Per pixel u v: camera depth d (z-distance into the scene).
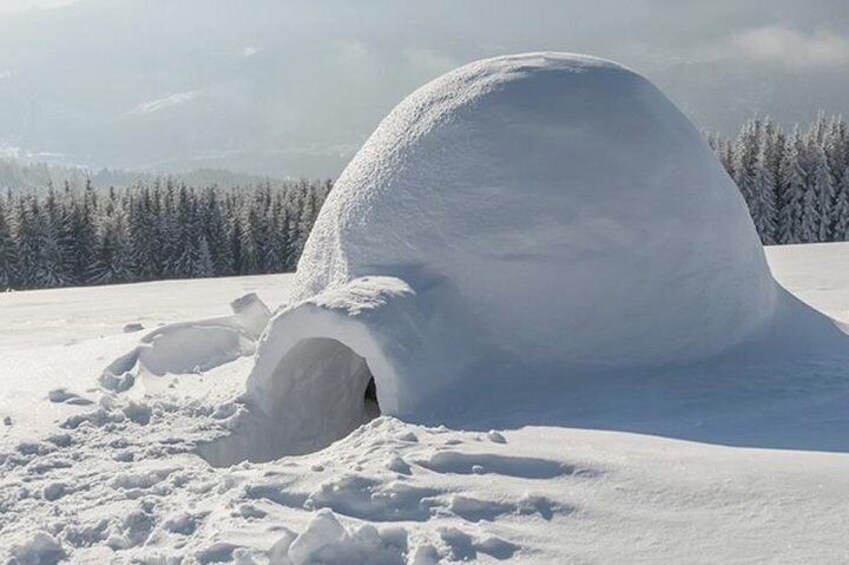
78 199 43.56
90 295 21.52
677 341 5.73
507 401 5.25
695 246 5.91
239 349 7.48
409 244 5.94
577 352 5.60
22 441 5.24
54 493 4.44
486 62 6.79
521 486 3.80
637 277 5.73
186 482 4.42
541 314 5.65
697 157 6.23
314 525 3.36
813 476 3.64
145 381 6.63
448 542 3.34
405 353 5.21
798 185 37.00
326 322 5.38
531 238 5.72
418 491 3.79
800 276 16.48
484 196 5.87
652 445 4.25
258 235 44.78
